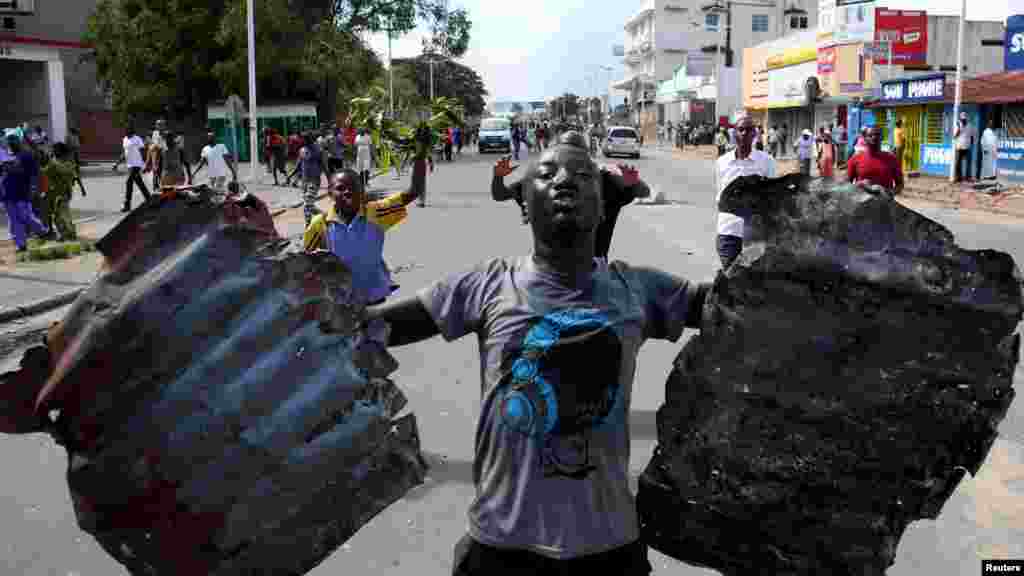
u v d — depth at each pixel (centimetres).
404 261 1291
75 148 3103
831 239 223
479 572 230
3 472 557
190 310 211
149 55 4362
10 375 209
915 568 420
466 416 631
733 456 230
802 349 226
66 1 4869
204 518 211
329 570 422
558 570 223
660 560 434
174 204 215
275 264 215
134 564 214
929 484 228
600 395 226
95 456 210
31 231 1625
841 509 230
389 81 5712
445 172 3525
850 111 3538
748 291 226
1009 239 1551
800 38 4431
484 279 242
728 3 7125
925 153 3064
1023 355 756
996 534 453
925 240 220
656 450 235
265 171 3694
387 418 219
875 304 223
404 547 444
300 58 4375
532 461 225
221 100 4594
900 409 225
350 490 216
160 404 209
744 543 234
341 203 582
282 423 212
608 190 382
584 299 232
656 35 8900
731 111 6059
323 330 217
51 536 466
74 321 211
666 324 245
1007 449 558
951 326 221
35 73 3984
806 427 228
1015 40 2952
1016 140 2638
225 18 4194
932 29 3650
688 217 1898
